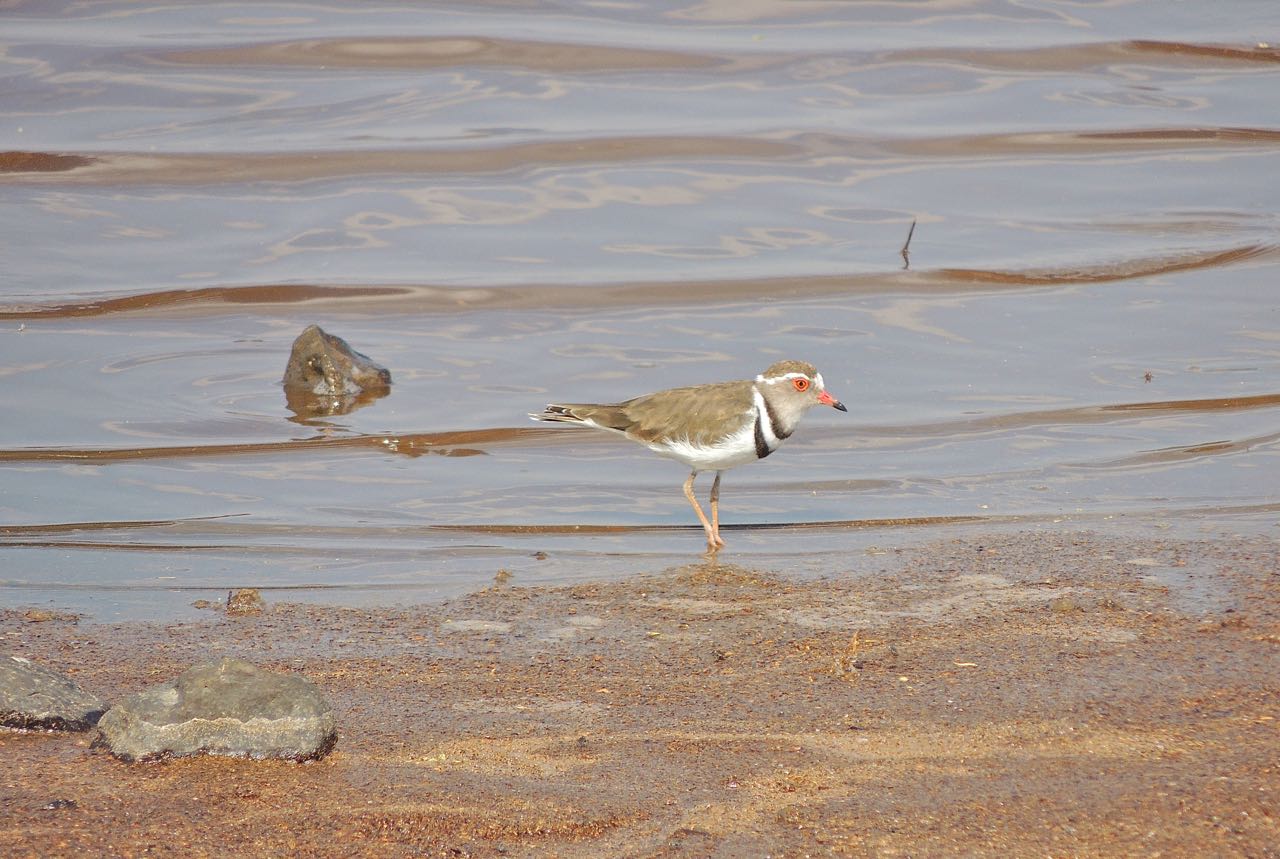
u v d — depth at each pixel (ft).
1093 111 82.23
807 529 43.57
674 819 25.41
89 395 54.19
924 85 85.05
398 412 53.52
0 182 71.56
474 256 66.54
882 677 31.86
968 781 26.71
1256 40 89.61
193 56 85.35
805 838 24.76
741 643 34.27
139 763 27.22
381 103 81.46
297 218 69.77
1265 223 69.67
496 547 42.34
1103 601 36.11
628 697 31.04
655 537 43.27
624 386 55.11
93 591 38.47
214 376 56.44
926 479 47.39
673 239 68.39
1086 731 28.73
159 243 67.21
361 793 26.27
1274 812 25.27
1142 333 58.90
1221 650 32.76
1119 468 47.52
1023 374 55.42
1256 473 46.78
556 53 87.25
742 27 92.32
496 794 26.30
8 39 86.07
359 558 41.34
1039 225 69.87
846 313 61.26
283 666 32.99
